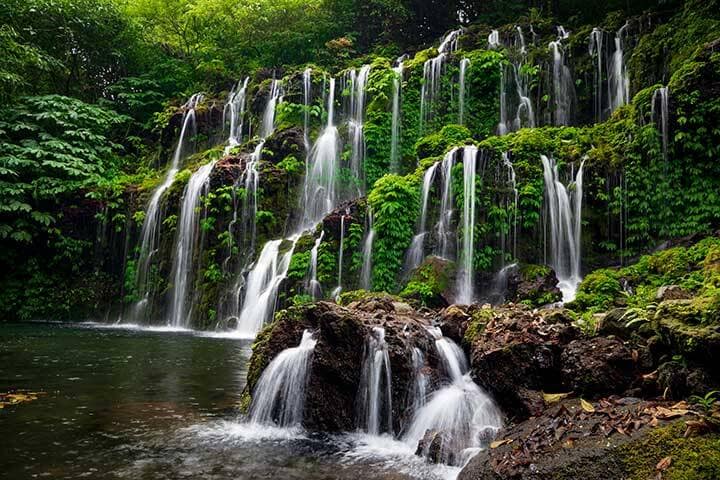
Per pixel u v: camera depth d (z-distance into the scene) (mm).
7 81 22719
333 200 19875
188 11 29594
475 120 20203
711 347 4695
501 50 21125
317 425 6316
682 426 4090
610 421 4492
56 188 20375
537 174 14617
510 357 5871
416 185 15516
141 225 20094
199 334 15328
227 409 6977
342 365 6430
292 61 28922
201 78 28891
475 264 14180
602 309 8977
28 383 8273
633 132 14391
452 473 4891
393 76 20906
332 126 21656
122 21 27828
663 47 17031
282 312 7758
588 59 19547
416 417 6145
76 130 23219
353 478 4734
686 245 12586
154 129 26266
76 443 5508
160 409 6891
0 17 24562
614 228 14164
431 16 28469
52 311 19953
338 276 15203
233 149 21188
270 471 4879
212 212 18203
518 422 5504
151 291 18953
